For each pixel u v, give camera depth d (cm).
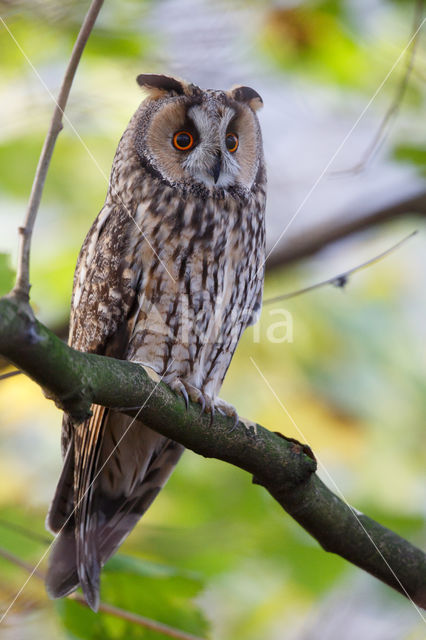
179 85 737
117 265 701
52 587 620
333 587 816
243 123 748
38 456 973
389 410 1029
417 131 844
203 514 820
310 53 862
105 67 856
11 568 668
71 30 802
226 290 736
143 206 706
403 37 848
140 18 805
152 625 608
